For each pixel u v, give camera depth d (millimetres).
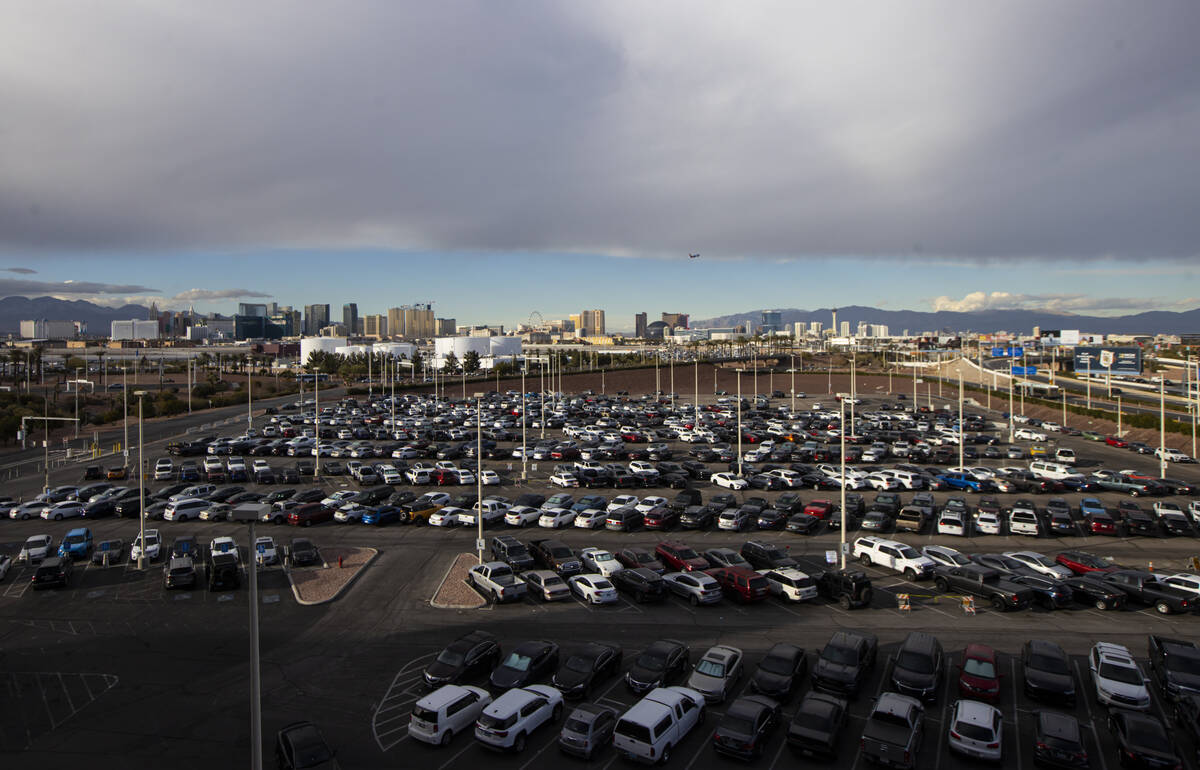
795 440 99500
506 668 29625
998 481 69000
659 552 46562
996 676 28406
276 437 103875
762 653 33125
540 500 60906
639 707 25344
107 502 61500
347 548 50812
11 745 25531
